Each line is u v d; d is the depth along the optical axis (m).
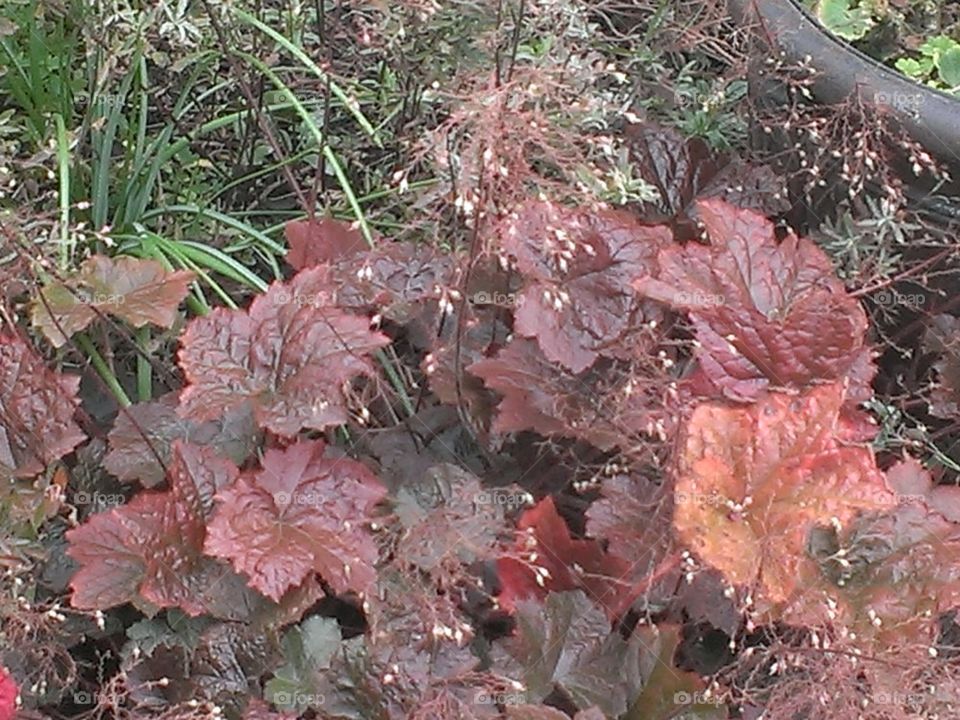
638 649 1.06
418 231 1.23
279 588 1.03
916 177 1.23
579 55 1.27
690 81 1.39
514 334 1.15
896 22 1.36
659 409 1.10
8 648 1.06
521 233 1.09
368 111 1.38
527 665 1.06
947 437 1.28
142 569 1.06
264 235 1.29
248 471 1.11
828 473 0.98
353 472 1.07
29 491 1.09
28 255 1.13
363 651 1.04
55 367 1.19
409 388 1.20
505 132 1.08
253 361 1.08
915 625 1.03
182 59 1.29
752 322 1.06
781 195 1.27
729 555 0.97
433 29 1.25
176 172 1.35
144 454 1.12
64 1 1.29
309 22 1.40
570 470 1.16
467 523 1.07
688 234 1.25
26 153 1.32
